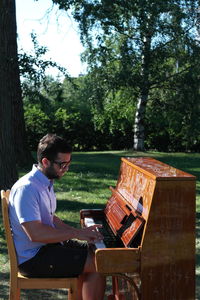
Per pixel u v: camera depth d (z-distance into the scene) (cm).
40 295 443
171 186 307
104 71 1894
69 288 338
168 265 310
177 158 1747
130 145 2250
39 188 330
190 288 314
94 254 331
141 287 309
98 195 943
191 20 1797
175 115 1973
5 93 779
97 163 1439
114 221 370
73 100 2284
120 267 307
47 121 2194
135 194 349
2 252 560
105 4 1423
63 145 333
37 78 1242
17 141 1270
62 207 816
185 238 311
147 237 307
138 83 1841
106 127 2227
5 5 853
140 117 2059
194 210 309
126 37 1866
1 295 438
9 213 335
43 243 327
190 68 1873
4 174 774
